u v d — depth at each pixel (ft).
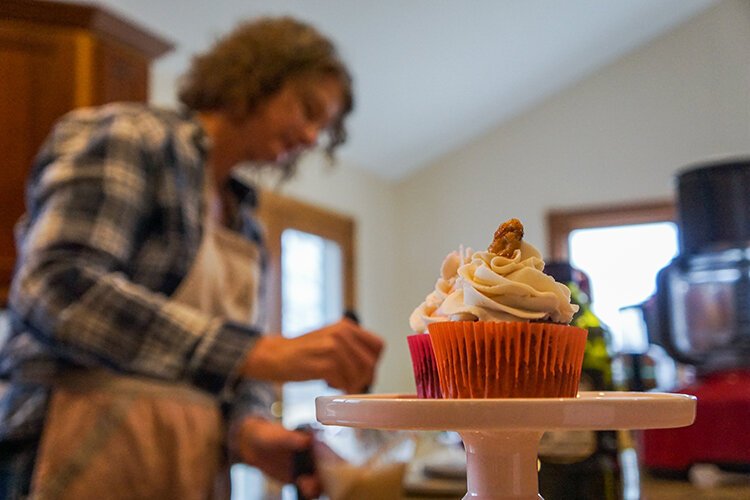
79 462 3.61
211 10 9.73
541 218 15.62
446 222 16.61
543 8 12.53
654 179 14.84
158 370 3.37
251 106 4.43
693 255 4.81
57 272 3.34
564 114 15.65
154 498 3.73
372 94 13.26
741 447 3.94
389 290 16.63
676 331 4.65
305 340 3.46
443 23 12.01
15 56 6.85
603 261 15.11
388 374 16.47
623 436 2.63
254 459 4.08
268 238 12.71
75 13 6.86
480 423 1.32
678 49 14.89
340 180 15.05
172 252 3.84
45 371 3.70
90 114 3.91
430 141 15.78
